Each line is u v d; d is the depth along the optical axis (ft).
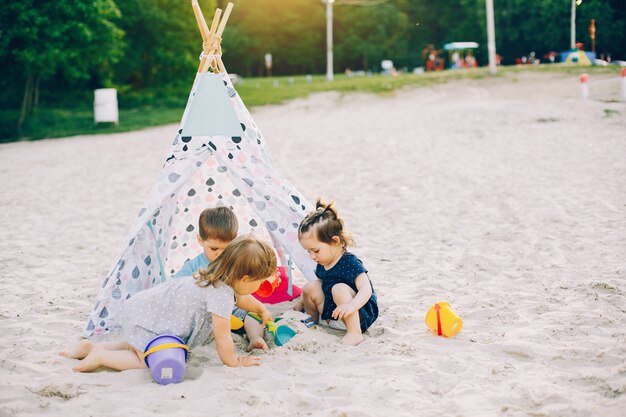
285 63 265.13
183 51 112.88
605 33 172.04
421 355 13.57
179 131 16.71
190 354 13.99
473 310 16.25
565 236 23.53
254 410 11.16
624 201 28.66
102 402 11.57
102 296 15.60
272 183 16.81
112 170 46.73
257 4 260.01
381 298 17.83
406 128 61.26
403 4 251.80
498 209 29.01
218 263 13.24
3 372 12.92
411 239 24.80
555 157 41.45
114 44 86.74
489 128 56.90
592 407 10.71
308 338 14.40
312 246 14.85
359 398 11.58
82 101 105.40
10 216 31.63
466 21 215.92
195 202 18.53
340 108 88.58
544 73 98.48
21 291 19.15
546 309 16.06
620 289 17.16
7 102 97.09
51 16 78.89
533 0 182.39
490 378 12.18
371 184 37.01
